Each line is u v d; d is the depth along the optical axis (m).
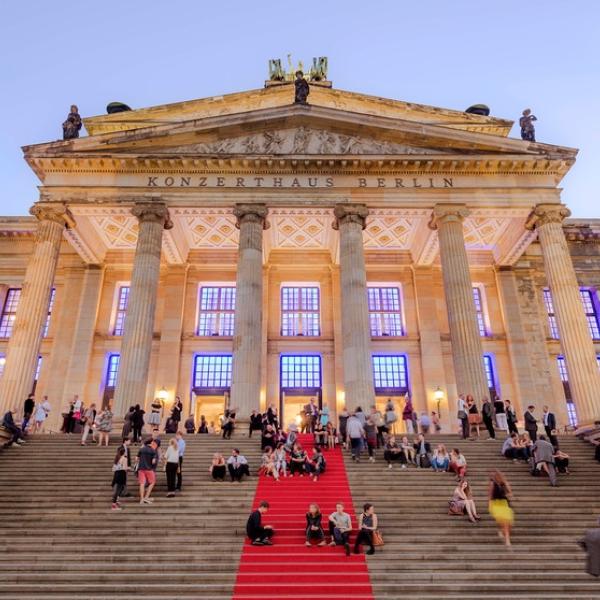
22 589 9.93
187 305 31.97
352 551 11.55
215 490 14.91
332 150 26.83
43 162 25.94
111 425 20.58
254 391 22.17
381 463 17.38
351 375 22.62
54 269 24.70
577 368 23.20
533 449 16.38
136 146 26.56
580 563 10.98
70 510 13.44
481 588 10.02
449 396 30.05
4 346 30.73
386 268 33.06
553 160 26.30
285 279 32.72
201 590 9.88
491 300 32.09
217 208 26.05
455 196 26.16
